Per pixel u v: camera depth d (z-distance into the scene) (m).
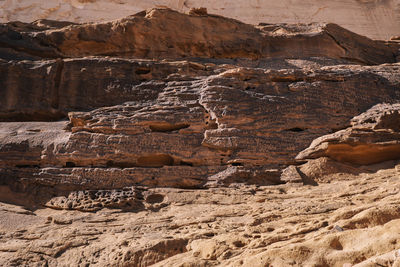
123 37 13.92
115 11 27.97
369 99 11.52
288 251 5.30
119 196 9.31
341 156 10.23
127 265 6.79
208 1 29.30
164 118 10.64
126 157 10.16
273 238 6.37
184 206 9.07
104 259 7.05
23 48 13.37
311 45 15.38
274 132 10.65
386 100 11.58
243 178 9.93
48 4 27.25
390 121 10.23
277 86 11.47
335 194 8.95
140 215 8.82
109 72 11.80
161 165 10.33
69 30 13.64
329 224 6.59
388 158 10.23
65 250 7.50
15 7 26.89
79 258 7.20
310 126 10.86
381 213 6.13
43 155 10.13
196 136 10.49
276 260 5.20
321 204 8.29
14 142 10.36
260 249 5.93
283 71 11.78
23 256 7.31
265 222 7.73
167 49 14.29
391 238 4.86
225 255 6.16
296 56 15.16
